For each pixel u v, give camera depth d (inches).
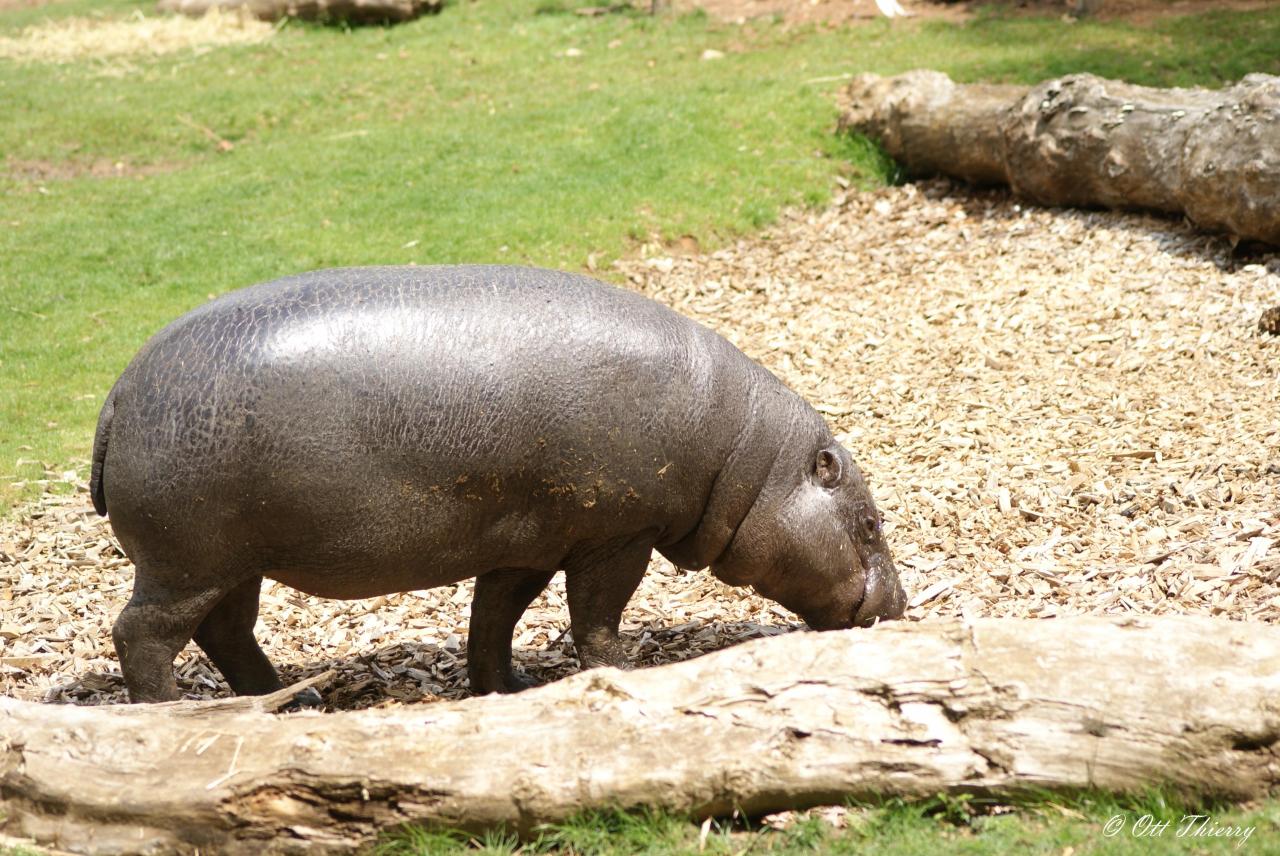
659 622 669.3
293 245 1307.8
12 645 681.6
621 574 525.3
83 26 2308.1
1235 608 581.6
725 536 542.3
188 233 1357.0
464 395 473.1
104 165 1626.5
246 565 478.3
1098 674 400.5
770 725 404.5
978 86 1425.9
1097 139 1232.2
